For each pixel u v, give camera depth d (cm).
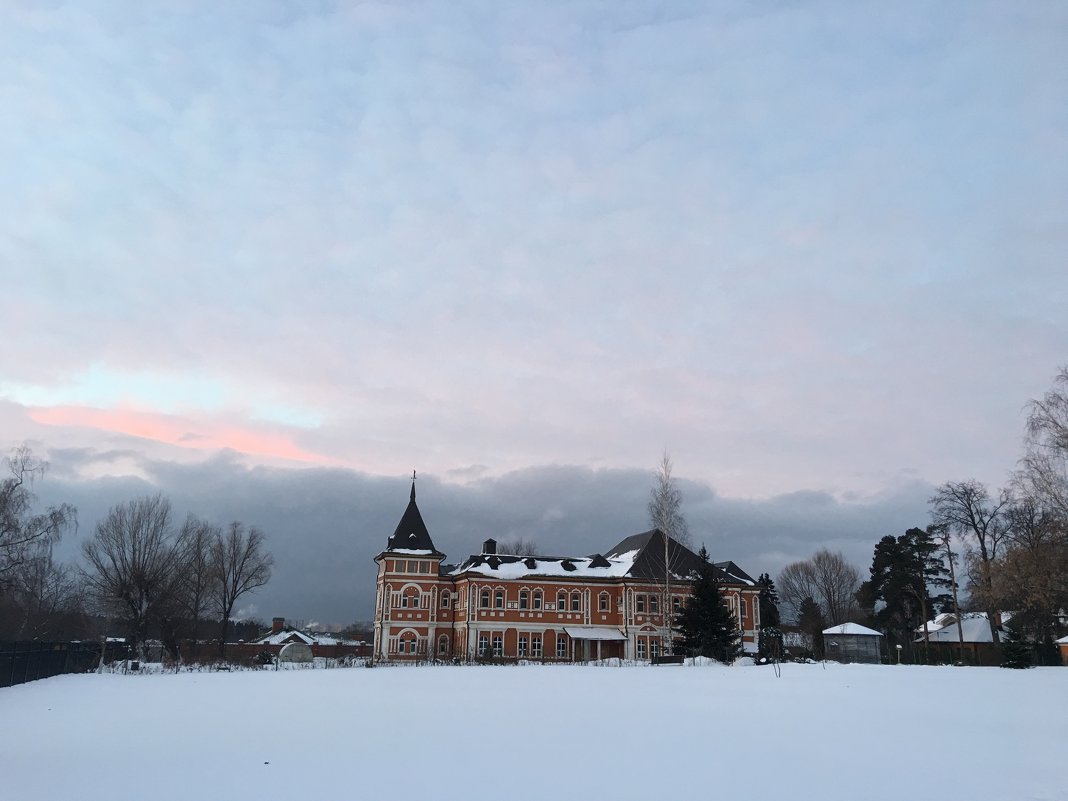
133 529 7438
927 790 1373
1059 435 5250
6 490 5541
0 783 1414
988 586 6881
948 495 7838
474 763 1608
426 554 9388
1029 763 1623
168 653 7588
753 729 2134
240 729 2150
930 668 5459
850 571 13300
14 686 4041
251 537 9544
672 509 7931
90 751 1775
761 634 7219
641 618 9300
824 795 1334
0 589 5509
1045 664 6347
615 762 1622
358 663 7050
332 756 1692
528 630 9219
